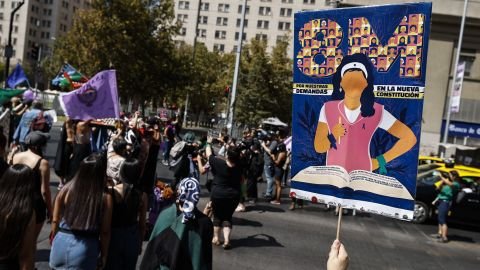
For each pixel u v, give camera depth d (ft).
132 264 15.21
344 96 11.16
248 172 40.73
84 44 107.04
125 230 14.90
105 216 14.08
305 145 11.84
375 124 10.78
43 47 412.16
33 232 10.61
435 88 99.30
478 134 98.22
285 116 148.25
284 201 45.70
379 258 28.96
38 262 20.22
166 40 118.01
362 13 10.72
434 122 99.40
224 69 205.87
